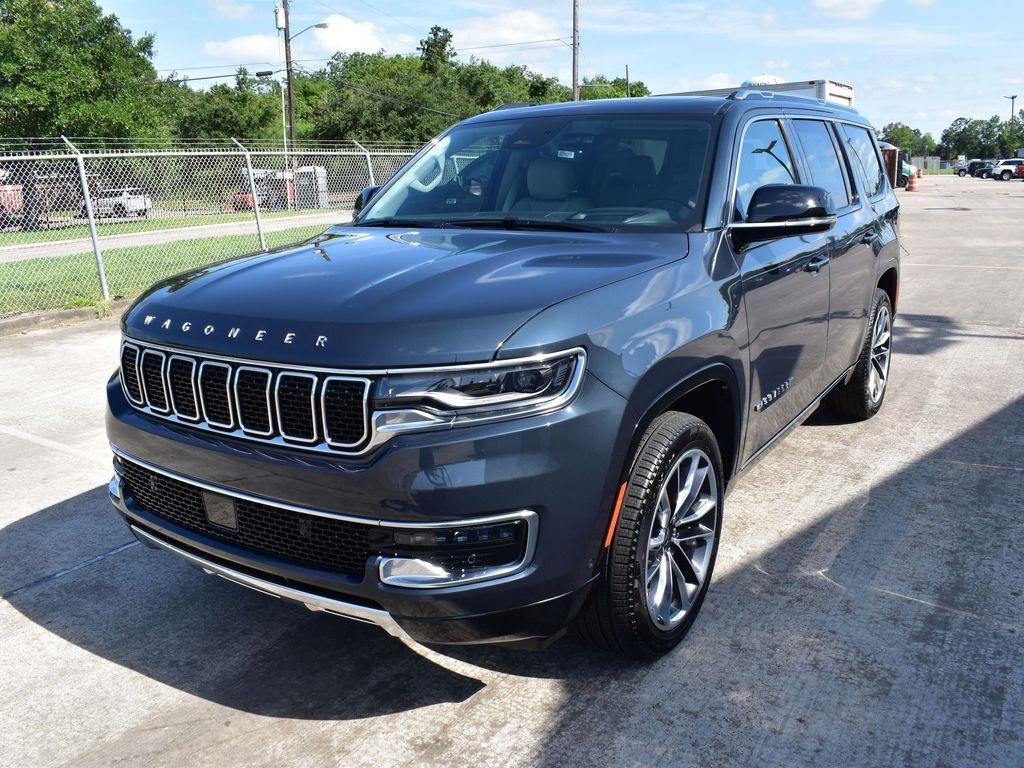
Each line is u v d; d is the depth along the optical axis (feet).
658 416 9.33
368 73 238.89
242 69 174.19
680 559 10.21
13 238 59.93
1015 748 8.48
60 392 22.15
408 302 8.23
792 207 10.54
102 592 11.95
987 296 33.76
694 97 13.09
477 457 7.61
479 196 12.39
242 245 55.11
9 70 101.04
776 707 9.12
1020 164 218.59
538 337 7.84
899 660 9.89
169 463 9.02
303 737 8.87
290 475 8.02
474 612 7.88
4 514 14.51
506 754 8.54
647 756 8.45
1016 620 10.69
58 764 8.55
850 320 15.51
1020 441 17.07
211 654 10.42
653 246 10.25
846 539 12.91
